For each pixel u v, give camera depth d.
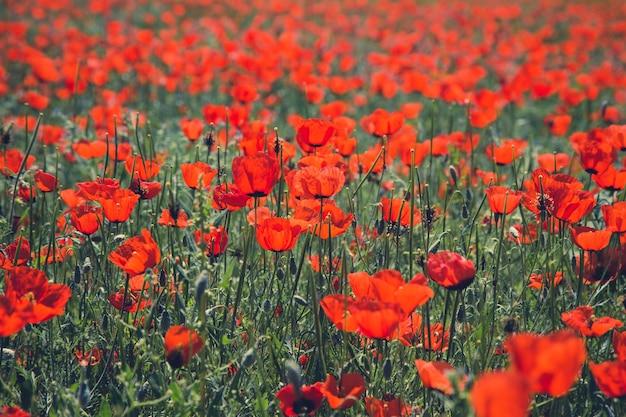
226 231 3.44
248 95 6.49
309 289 3.43
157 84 9.46
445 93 7.04
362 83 8.93
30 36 13.61
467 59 11.08
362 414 2.91
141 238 2.90
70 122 5.75
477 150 6.27
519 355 1.86
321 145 3.78
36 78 8.12
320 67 9.39
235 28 15.23
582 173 6.13
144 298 3.28
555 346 1.81
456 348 3.30
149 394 3.03
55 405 2.85
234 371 3.12
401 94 10.16
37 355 3.39
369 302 2.41
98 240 3.65
